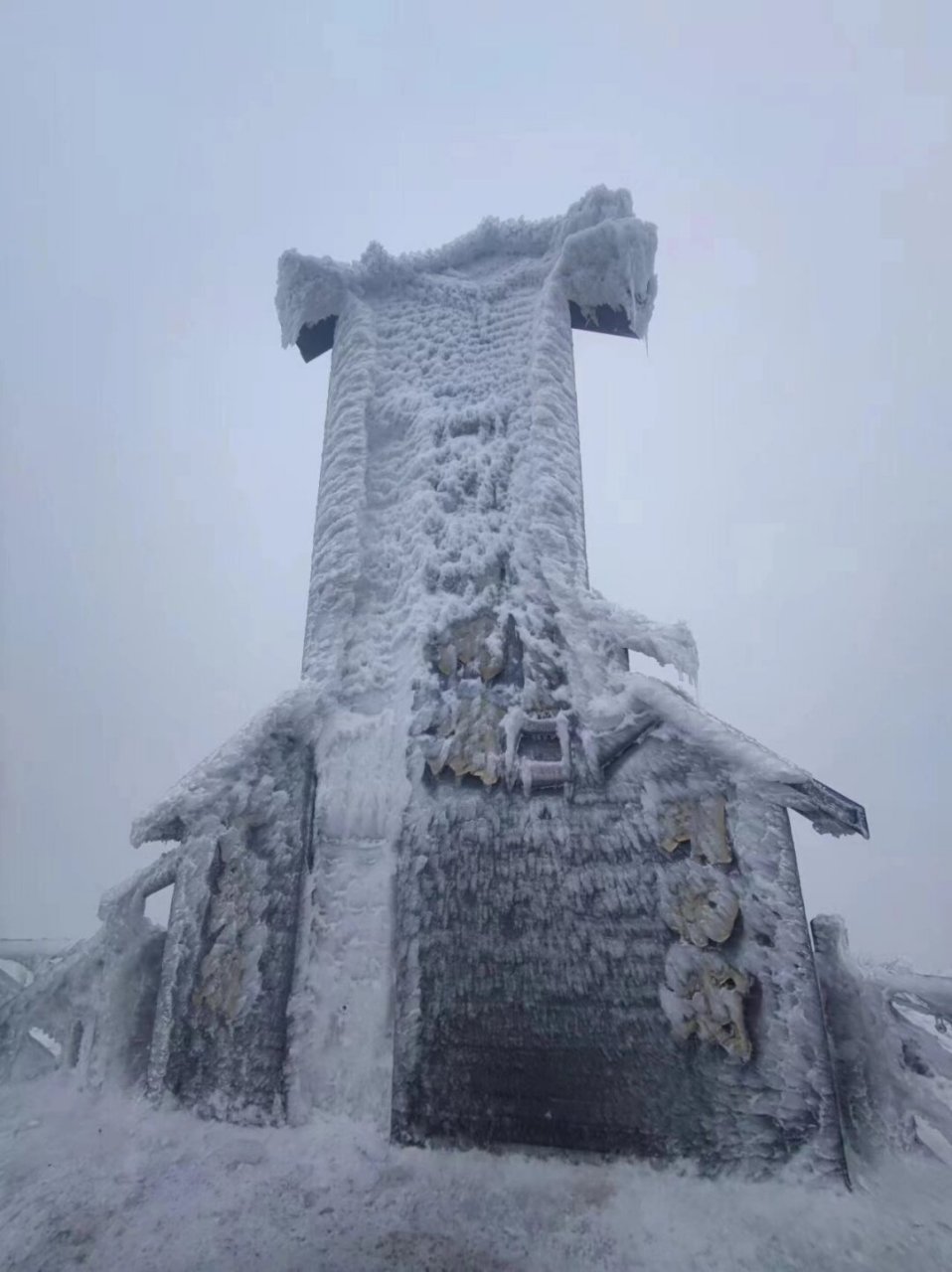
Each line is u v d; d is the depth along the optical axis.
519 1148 6.41
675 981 6.70
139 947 8.34
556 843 7.43
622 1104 6.38
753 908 6.73
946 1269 5.19
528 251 11.46
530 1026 6.79
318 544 9.86
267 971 7.51
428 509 9.52
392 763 8.21
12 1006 8.75
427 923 7.34
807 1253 5.31
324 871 7.87
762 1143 6.07
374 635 9.12
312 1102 7.02
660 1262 5.25
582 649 8.37
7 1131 7.32
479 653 8.56
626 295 10.67
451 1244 5.44
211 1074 7.26
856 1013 6.89
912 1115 6.74
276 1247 5.43
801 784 6.87
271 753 8.34
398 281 11.37
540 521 9.12
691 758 7.37
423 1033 6.94
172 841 8.83
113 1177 6.42
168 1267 5.27
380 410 10.45
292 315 11.62
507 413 9.96
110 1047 7.98
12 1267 5.35
